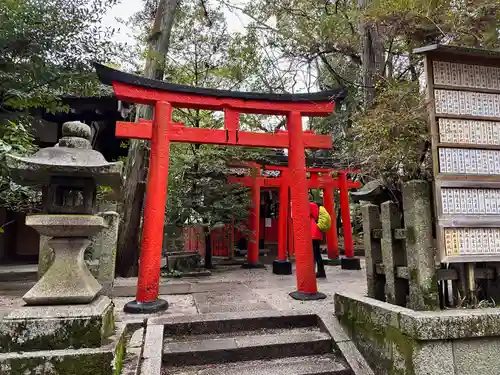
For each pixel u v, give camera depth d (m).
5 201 6.59
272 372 3.32
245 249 15.28
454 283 3.40
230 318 4.05
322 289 6.13
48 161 2.82
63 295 2.79
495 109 3.55
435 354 2.73
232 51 9.48
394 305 3.28
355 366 3.39
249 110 5.71
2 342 2.59
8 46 5.72
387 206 3.64
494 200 3.39
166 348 3.53
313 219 7.54
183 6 8.85
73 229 2.91
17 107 7.01
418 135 3.46
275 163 10.01
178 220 8.71
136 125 5.30
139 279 4.70
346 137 6.22
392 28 4.91
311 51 7.23
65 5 6.03
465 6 4.20
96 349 2.67
